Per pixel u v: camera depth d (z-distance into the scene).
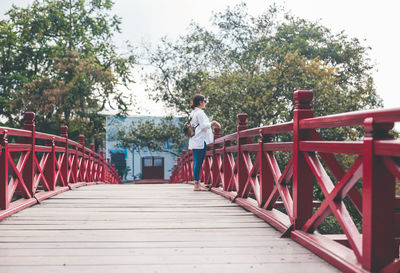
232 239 3.24
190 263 2.57
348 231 2.38
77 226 3.74
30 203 4.95
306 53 24.08
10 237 3.29
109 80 22.92
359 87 22.28
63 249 2.91
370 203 2.09
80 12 24.97
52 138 6.18
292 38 23.86
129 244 3.06
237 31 22.38
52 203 5.21
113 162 27.28
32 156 5.14
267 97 15.63
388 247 2.10
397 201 2.92
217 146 7.05
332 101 16.34
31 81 23.70
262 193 4.25
